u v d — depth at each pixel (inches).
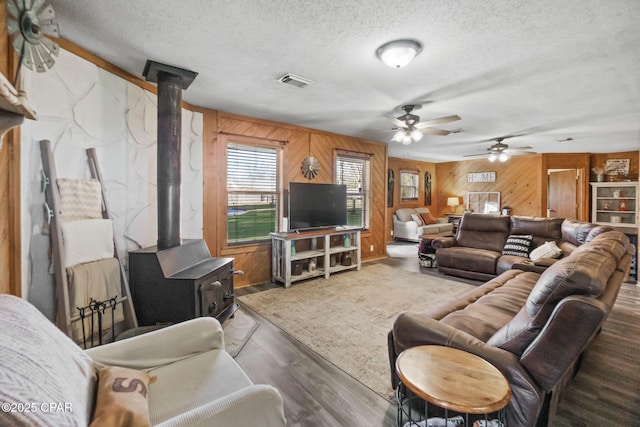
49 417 26.1
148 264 92.0
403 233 330.3
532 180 305.9
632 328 110.5
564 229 159.3
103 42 85.6
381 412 67.1
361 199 230.4
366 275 187.8
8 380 25.3
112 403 36.5
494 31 79.0
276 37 83.0
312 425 63.2
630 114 156.3
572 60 95.9
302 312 125.7
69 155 84.3
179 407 43.9
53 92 79.3
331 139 204.1
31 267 72.1
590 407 68.6
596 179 285.7
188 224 142.0
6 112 40.8
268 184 175.0
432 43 85.4
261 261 171.5
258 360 88.5
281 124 176.9
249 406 37.8
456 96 130.0
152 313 92.2
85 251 80.0
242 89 123.3
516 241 174.7
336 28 78.4
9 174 63.5
